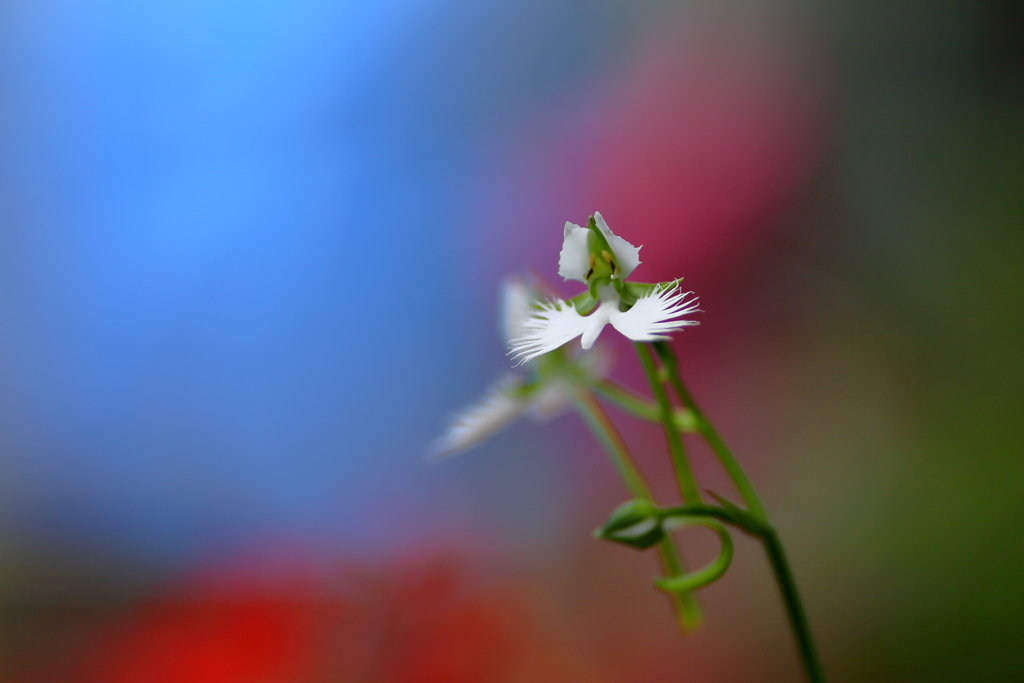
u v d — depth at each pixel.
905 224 0.80
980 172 0.81
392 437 0.88
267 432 0.90
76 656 0.69
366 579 0.61
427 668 0.58
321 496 0.87
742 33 0.82
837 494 0.69
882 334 0.74
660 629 0.66
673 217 0.76
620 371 0.72
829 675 0.61
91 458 0.90
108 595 0.80
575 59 0.86
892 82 0.84
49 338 0.91
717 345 0.74
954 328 0.74
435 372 0.89
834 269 0.76
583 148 0.83
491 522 0.77
